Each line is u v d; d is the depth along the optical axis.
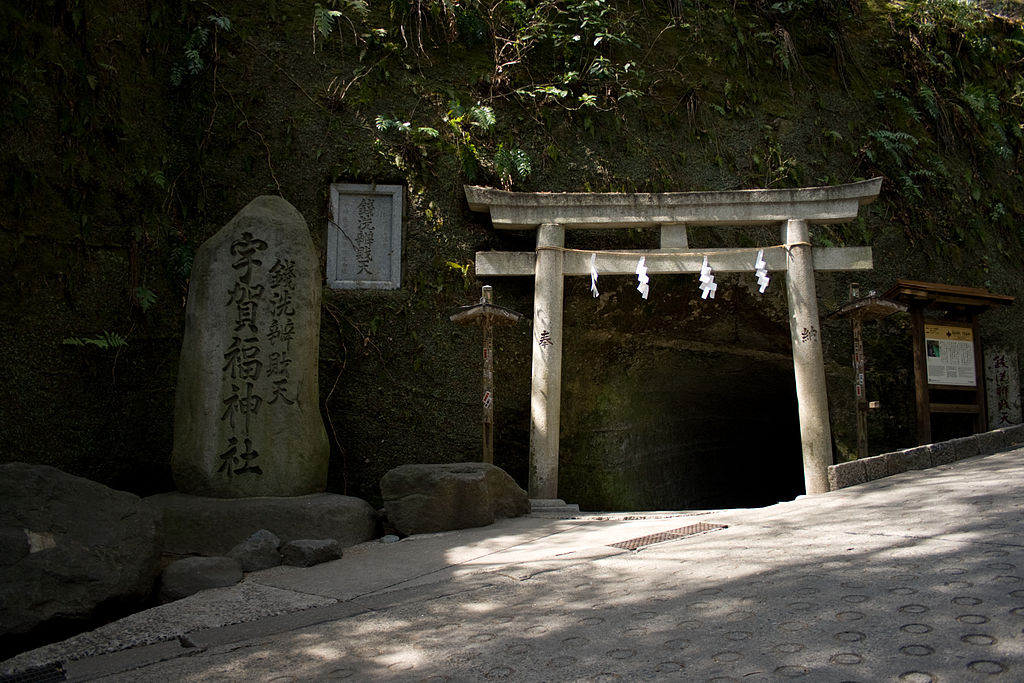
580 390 9.48
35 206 6.82
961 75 12.27
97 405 7.24
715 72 10.63
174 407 7.43
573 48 10.12
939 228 10.81
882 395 9.70
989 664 2.22
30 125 6.80
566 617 3.29
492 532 6.22
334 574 4.94
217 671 3.04
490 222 9.31
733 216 8.77
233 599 4.34
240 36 9.21
